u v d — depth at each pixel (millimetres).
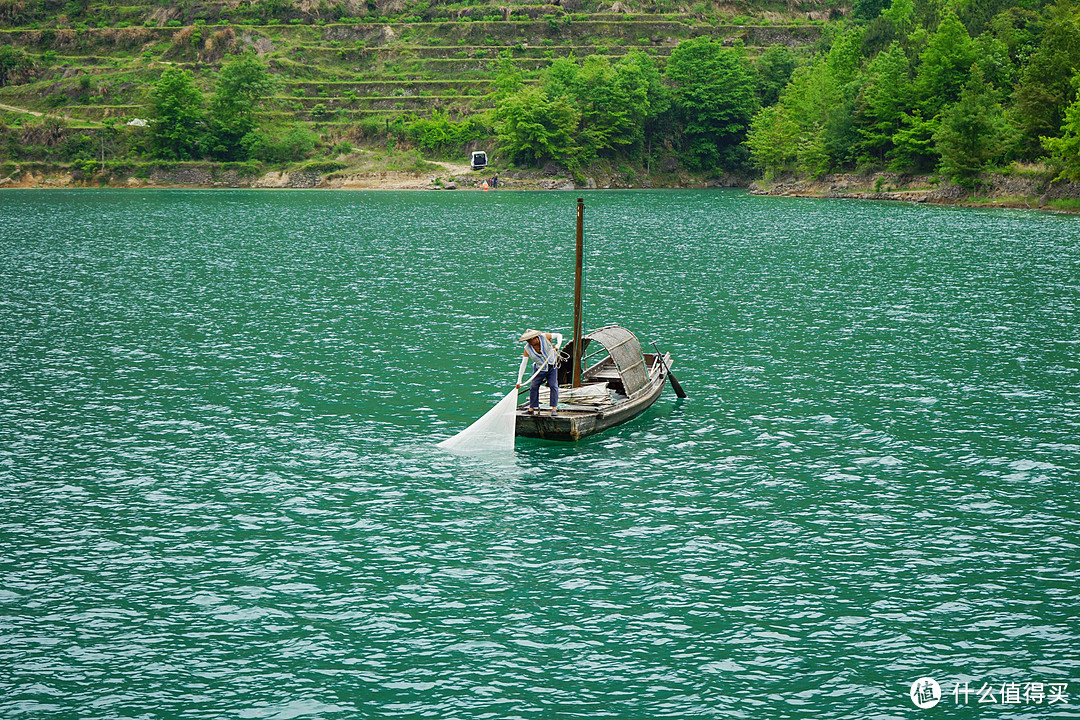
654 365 34781
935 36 140875
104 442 27719
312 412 31016
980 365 37562
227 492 23984
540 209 129250
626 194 172500
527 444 28219
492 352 39625
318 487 24422
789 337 42906
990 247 78062
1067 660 16344
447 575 19484
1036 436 28547
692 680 15688
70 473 25141
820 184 159750
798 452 27297
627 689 15422
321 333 43281
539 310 49406
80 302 51219
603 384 32125
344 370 36531
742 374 36312
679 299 52938
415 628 17344
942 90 141000
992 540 21219
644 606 18203
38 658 16219
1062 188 116250
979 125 126375
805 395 33344
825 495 23984
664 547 20906
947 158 128750
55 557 20109
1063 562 20094
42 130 187500
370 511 22891
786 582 19219
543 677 15766
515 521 22359
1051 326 45125
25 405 31359
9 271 63156
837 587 19000
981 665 16188
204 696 15188
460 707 14914
